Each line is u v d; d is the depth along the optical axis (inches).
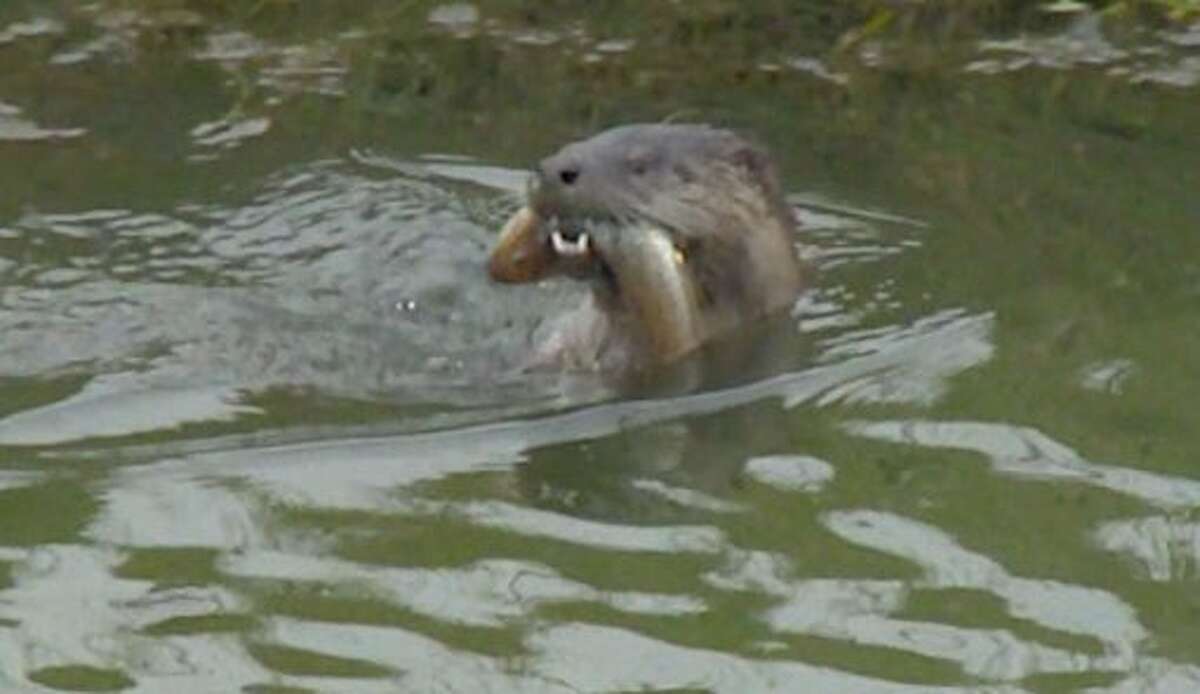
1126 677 848.9
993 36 1359.5
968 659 857.5
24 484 953.5
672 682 841.5
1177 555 918.4
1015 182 1208.8
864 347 1063.6
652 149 1063.6
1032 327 1076.5
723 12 1380.4
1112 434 997.8
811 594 893.2
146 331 1060.5
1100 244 1147.9
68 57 1327.5
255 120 1262.3
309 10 1386.6
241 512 938.7
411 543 922.1
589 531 931.3
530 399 1023.0
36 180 1189.1
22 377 1024.2
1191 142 1251.2
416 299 1097.4
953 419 1008.9
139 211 1160.8
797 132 1264.8
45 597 888.3
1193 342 1063.6
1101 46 1348.4
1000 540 928.3
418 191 1190.3
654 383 1035.9
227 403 1010.7
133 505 941.2
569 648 860.0
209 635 866.8
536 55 1343.5
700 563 912.3
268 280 1107.3
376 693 834.2
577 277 1060.5
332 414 1005.8
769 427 1007.0
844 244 1152.2
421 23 1373.0
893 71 1326.3
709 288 1072.2
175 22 1366.9
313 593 891.4
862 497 955.3
